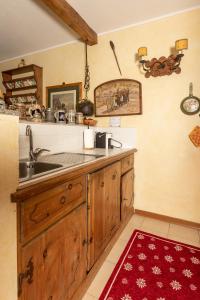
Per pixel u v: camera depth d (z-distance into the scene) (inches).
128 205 85.7
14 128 29.3
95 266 55.2
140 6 78.8
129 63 92.3
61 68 111.3
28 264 30.6
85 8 79.5
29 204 30.7
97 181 54.9
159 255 64.5
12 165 28.9
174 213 86.7
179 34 81.8
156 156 88.7
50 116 75.0
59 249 38.5
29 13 84.0
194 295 49.0
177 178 85.2
